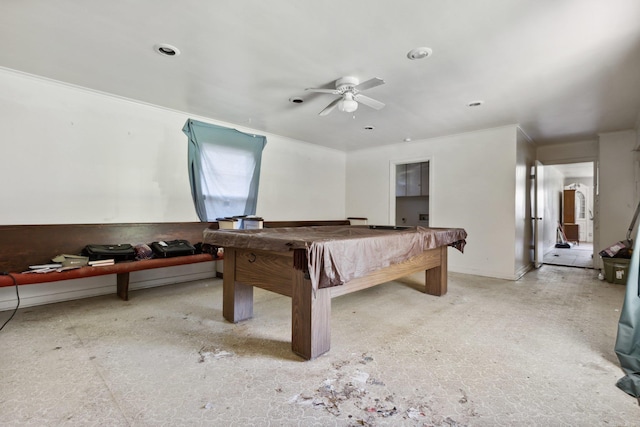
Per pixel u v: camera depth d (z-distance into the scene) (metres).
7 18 2.06
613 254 4.15
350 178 6.47
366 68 2.74
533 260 5.44
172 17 2.05
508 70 2.74
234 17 2.04
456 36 2.23
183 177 4.08
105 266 2.93
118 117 3.54
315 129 4.79
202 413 1.44
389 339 2.28
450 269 4.98
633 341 1.82
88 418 1.39
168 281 3.97
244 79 3.01
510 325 2.56
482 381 1.72
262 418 1.41
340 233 2.82
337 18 2.04
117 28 2.19
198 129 4.17
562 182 10.01
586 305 3.13
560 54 2.45
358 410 1.47
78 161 3.29
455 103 3.57
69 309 2.94
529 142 5.20
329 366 1.88
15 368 1.82
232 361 1.94
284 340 2.26
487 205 4.61
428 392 1.62
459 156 4.91
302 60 2.62
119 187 3.57
